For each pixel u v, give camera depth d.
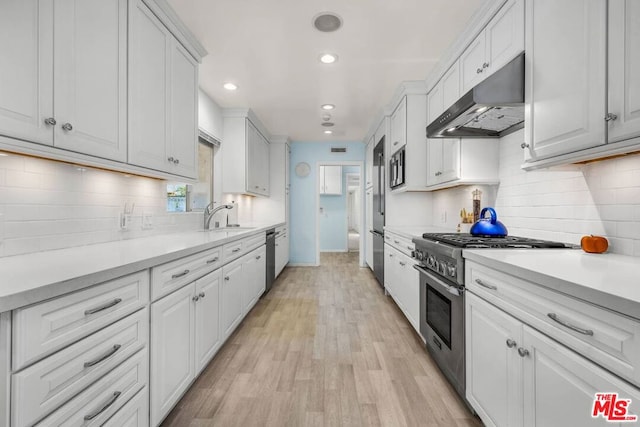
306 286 4.49
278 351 2.43
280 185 5.53
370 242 5.40
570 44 1.31
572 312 0.95
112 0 1.53
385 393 1.87
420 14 2.11
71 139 1.30
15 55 1.07
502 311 1.34
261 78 3.12
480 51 2.09
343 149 6.02
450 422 1.61
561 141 1.37
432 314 2.19
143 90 1.78
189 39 2.29
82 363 0.99
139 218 2.25
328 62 2.78
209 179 3.96
